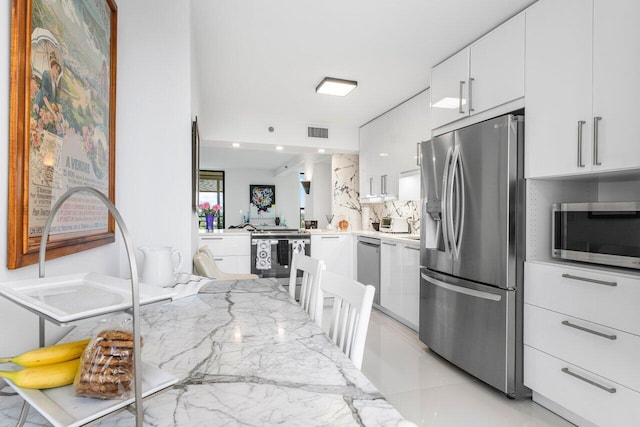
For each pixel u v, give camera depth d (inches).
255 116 175.0
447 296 102.0
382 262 154.6
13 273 30.6
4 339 29.0
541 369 78.7
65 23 39.8
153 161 77.6
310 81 132.7
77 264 46.1
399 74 125.1
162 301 22.6
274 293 56.4
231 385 26.1
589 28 69.2
